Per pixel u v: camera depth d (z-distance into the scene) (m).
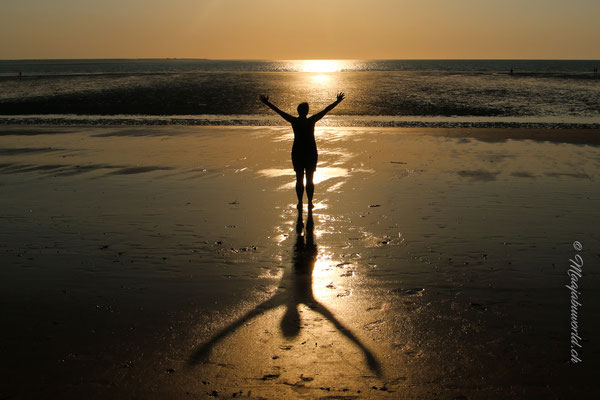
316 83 56.62
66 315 4.37
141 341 3.91
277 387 3.31
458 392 3.25
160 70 127.75
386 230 6.86
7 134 17.61
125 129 18.94
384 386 3.32
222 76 78.75
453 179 10.13
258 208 8.05
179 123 22.12
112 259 5.78
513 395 3.21
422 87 48.03
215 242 6.40
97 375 3.45
